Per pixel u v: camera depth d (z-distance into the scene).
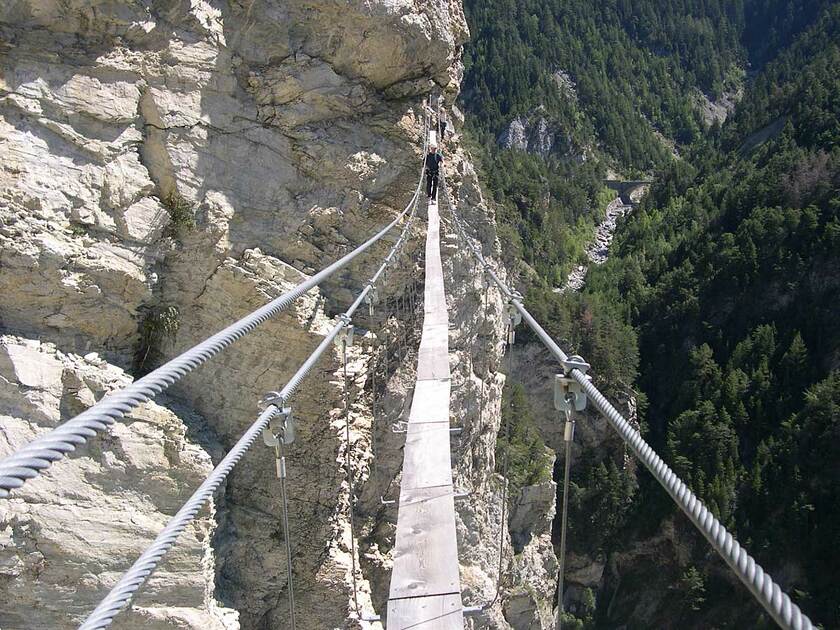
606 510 51.56
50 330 10.82
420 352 10.92
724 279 71.69
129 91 11.74
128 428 10.53
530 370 48.84
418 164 15.26
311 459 12.47
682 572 50.09
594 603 51.41
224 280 12.32
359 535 13.55
